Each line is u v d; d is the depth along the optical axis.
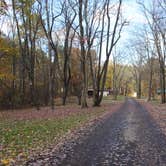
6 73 42.81
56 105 56.94
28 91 53.94
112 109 45.47
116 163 11.23
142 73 111.50
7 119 28.19
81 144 15.38
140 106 55.69
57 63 57.53
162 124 25.11
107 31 51.62
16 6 43.81
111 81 124.00
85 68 46.88
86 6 47.50
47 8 45.62
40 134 18.44
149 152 13.31
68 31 52.25
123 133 19.61
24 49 49.47
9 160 11.53
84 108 46.16
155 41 65.62
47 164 11.09
